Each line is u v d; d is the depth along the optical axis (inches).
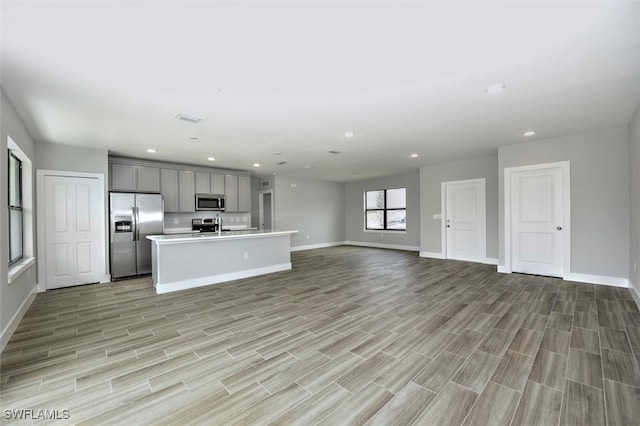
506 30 73.2
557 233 181.5
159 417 63.3
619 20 68.6
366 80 99.7
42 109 119.4
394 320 118.3
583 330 105.7
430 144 189.8
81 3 61.4
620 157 156.7
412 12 66.4
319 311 129.9
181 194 250.8
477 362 85.2
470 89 107.0
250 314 127.0
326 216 383.2
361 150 205.9
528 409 65.0
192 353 92.2
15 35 72.0
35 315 127.3
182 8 64.0
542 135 170.6
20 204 146.3
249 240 202.7
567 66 91.0
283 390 72.9
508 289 160.4
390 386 74.1
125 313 129.5
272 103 118.3
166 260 164.7
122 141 172.9
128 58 84.1
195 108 122.4
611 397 68.7
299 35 74.9
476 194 242.8
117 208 197.3
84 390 73.2
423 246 279.4
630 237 152.4
